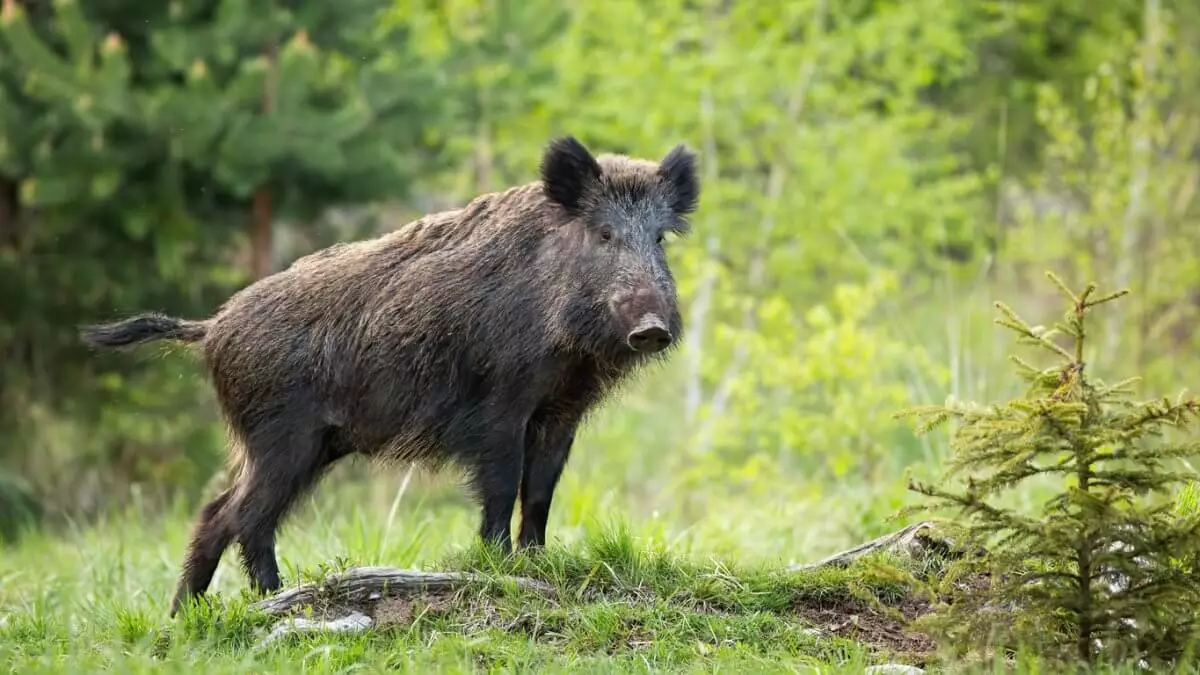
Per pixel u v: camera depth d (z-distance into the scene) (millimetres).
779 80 35906
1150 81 30969
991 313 29906
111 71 26703
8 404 29922
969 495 11148
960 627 11297
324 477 15148
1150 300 28859
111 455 30812
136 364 29875
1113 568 11281
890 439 25219
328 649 11742
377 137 29172
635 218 14102
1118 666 10906
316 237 32000
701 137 37031
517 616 12500
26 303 29047
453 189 37062
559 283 13922
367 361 14320
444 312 14016
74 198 27609
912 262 35312
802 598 13008
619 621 12367
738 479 25750
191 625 12773
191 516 26734
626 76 35094
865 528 18547
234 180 27203
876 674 11312
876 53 39875
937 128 39562
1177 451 10812
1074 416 10820
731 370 33219
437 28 35625
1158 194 29609
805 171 35531
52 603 16812
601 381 14445
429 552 17531
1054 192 34625
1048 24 42875
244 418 14672
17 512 27938
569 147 14055
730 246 35938
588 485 23031
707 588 12961
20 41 26656
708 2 36688
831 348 24891
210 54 27844
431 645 12070
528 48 33062
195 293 29625
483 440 13914
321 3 28953
